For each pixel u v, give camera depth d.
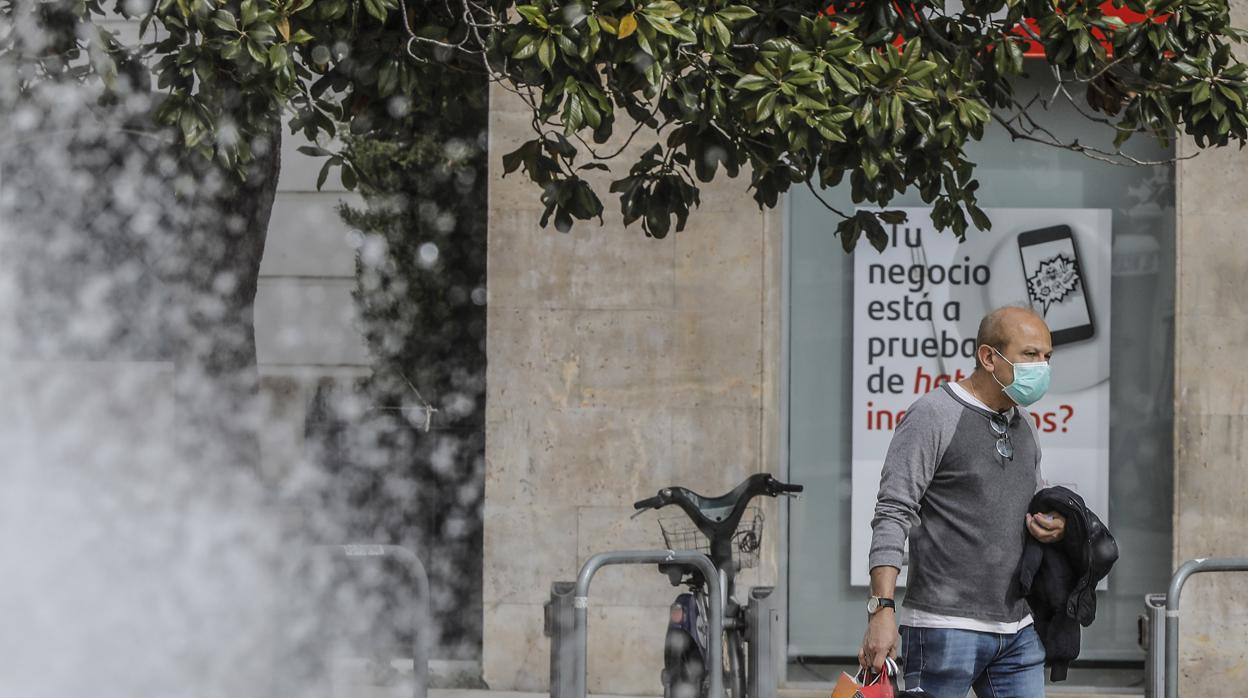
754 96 14.02
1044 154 23.75
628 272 23.42
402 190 24.75
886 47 14.85
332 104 17.17
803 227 24.00
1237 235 22.92
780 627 23.59
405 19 14.48
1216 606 22.97
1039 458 14.16
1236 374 22.91
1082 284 23.66
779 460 23.89
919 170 15.90
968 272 23.78
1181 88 15.82
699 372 23.33
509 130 23.44
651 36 13.38
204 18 13.42
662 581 23.39
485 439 24.16
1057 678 14.04
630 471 23.39
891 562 13.41
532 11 13.52
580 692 16.50
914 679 13.68
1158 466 23.58
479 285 24.73
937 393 13.91
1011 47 15.88
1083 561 13.41
